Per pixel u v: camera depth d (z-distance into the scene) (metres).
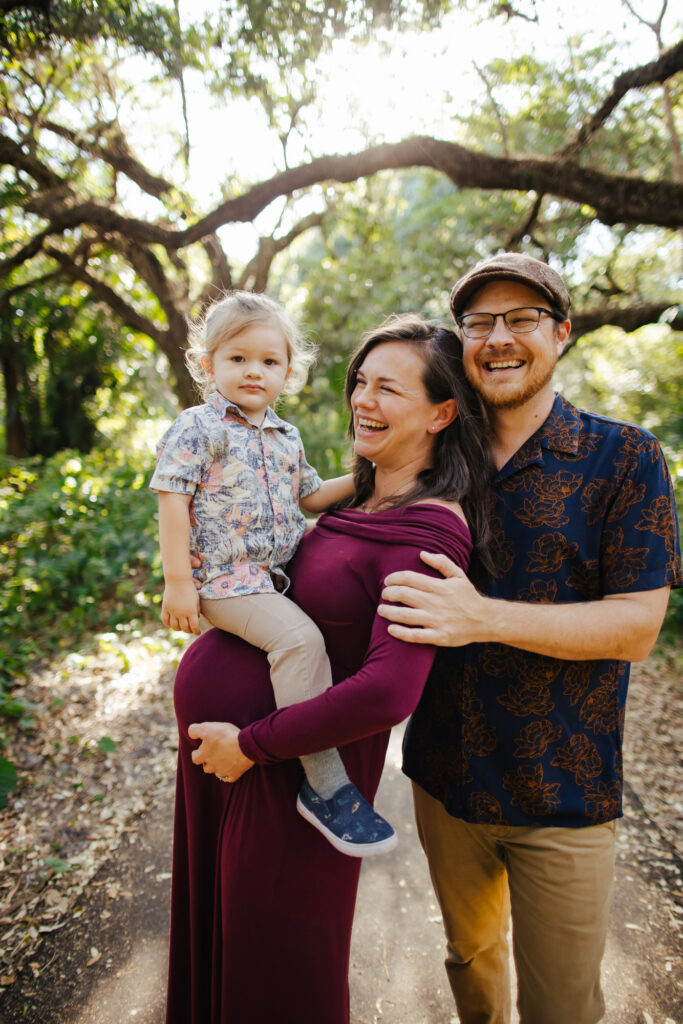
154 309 9.01
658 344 14.88
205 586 1.51
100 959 2.30
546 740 1.41
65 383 12.93
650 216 5.52
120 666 4.54
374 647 1.21
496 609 1.26
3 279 7.14
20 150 5.42
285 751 1.20
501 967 1.74
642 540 1.34
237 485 1.52
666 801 3.25
